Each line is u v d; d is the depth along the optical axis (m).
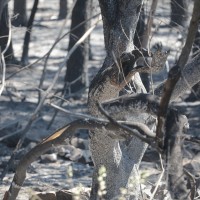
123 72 10.30
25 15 34.47
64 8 48.31
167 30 34.75
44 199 14.05
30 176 17.98
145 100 9.33
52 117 22.16
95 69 34.88
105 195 11.99
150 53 10.34
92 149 11.83
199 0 7.45
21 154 19.14
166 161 8.30
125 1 11.77
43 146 10.55
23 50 33.00
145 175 11.46
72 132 10.17
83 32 26.81
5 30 26.27
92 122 9.88
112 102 9.52
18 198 15.34
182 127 8.55
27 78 30.03
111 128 9.62
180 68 7.71
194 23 7.51
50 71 34.09
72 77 28.19
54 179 17.84
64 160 19.88
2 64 13.62
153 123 10.59
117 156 11.91
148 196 12.25
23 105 26.92
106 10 11.85
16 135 20.83
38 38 42.50
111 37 11.83
